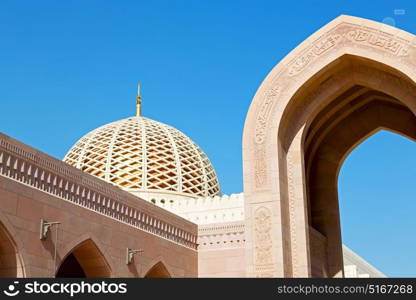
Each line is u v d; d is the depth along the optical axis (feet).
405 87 75.20
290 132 79.82
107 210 75.51
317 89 79.77
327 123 89.66
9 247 60.64
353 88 83.30
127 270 77.15
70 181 69.51
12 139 61.52
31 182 63.72
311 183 91.56
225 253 92.84
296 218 76.59
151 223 84.17
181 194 125.70
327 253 87.97
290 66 78.28
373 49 74.38
